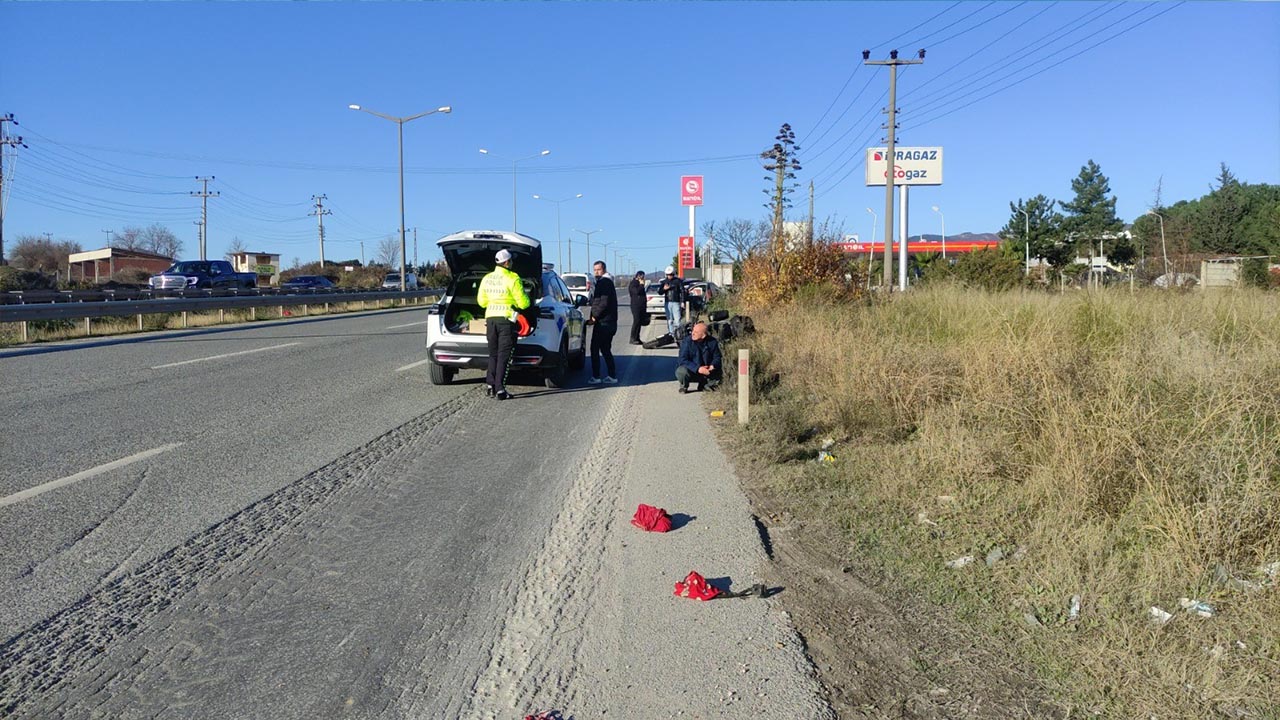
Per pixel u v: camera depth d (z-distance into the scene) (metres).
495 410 10.26
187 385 11.59
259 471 7.06
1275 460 5.07
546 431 8.97
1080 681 3.54
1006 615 4.18
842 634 4.08
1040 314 11.66
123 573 4.80
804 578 4.76
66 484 6.54
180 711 3.41
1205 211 47.47
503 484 6.79
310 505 6.13
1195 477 4.96
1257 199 51.16
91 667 3.75
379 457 7.66
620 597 4.54
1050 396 6.62
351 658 3.86
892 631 4.10
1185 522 4.51
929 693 3.54
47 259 66.69
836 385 9.03
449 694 3.56
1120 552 4.62
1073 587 4.29
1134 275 23.97
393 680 3.67
